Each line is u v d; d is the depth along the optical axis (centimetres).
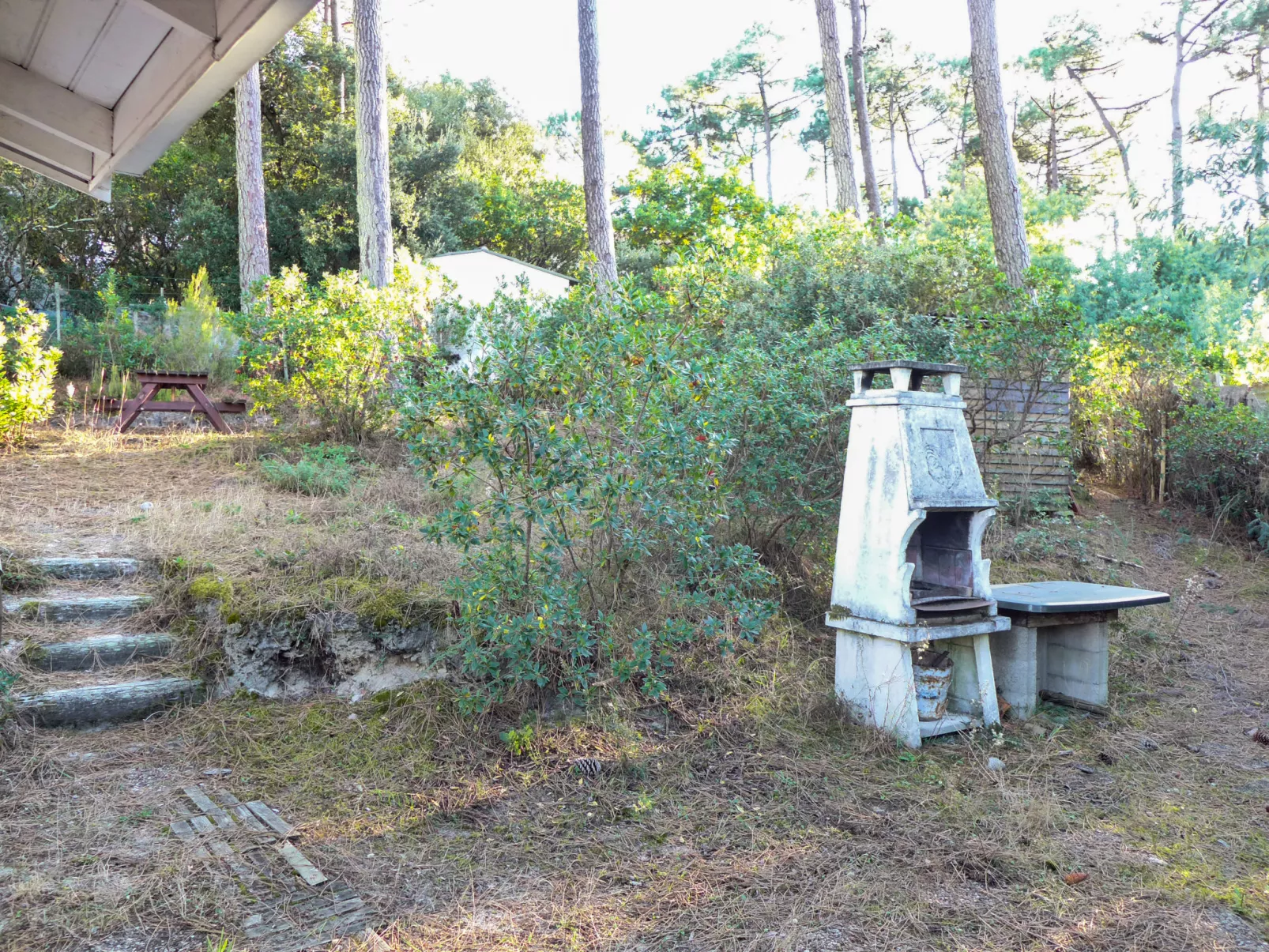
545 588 414
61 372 1302
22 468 756
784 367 596
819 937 273
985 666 465
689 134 3869
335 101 2456
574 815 351
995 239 1066
